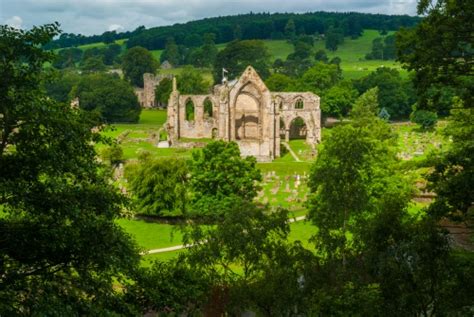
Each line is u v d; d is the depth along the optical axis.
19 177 28.03
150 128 192.62
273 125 137.38
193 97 161.50
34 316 25.84
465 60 31.59
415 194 71.44
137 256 33.00
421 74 32.16
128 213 34.12
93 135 31.36
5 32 27.19
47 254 28.95
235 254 35.81
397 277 27.28
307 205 61.72
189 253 38.53
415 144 152.00
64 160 28.69
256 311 36.44
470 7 29.36
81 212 29.03
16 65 27.44
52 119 27.72
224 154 77.25
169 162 82.75
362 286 31.25
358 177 40.19
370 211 39.06
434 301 27.67
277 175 115.25
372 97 156.88
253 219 37.00
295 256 35.50
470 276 26.97
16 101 26.56
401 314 26.98
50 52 29.11
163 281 35.91
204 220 43.66
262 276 35.66
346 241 36.75
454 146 49.62
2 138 27.84
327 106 190.62
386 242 28.42
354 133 55.22
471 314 26.47
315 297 32.16
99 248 29.16
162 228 79.62
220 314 36.47
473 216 34.16
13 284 27.66
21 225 28.31
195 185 78.00
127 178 92.75
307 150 143.25
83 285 30.41
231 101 141.62
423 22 31.64
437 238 27.53
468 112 52.03
